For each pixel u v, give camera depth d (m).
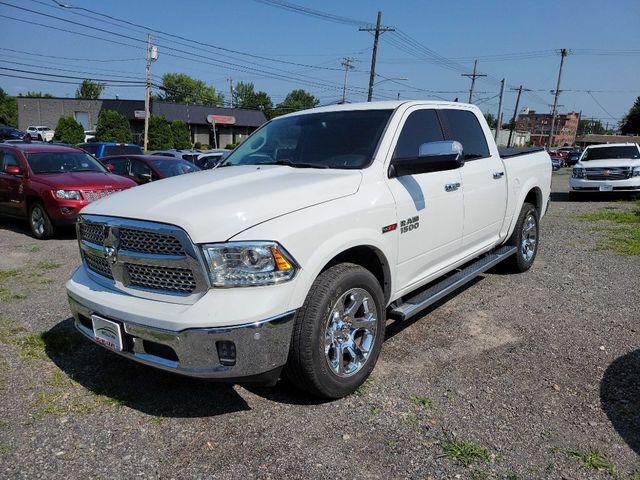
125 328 2.93
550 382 3.46
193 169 11.72
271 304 2.72
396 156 3.81
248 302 2.70
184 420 3.06
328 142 3.98
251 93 103.81
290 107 90.25
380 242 3.43
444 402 3.22
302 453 2.73
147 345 2.92
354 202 3.28
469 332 4.35
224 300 2.70
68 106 62.16
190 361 2.72
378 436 2.87
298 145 4.12
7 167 9.14
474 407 3.16
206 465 2.65
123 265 3.05
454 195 4.28
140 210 2.96
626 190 14.56
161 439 2.88
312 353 2.96
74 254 7.44
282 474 2.57
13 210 9.16
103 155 16.22
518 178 5.59
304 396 3.32
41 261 6.99
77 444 2.83
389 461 2.66
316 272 2.96
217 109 62.06
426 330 4.40
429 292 4.18
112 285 3.15
